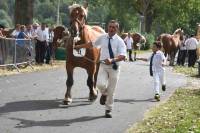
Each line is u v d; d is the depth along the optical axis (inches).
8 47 814.5
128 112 469.7
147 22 2674.7
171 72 980.6
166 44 1226.0
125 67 1035.3
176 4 2618.1
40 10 2871.6
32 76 743.1
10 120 408.2
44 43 944.9
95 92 516.4
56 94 558.9
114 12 2758.4
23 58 862.5
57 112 452.1
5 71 792.9
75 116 436.5
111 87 434.6
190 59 1186.0
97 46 449.4
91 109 473.4
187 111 482.6
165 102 545.6
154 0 2598.4
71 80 489.7
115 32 435.5
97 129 386.9
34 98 526.3
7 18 2719.0
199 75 914.7
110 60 426.0
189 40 1189.1
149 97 580.1
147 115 456.8
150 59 582.9
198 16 2992.1
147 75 856.3
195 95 612.1
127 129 390.6
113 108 489.7
